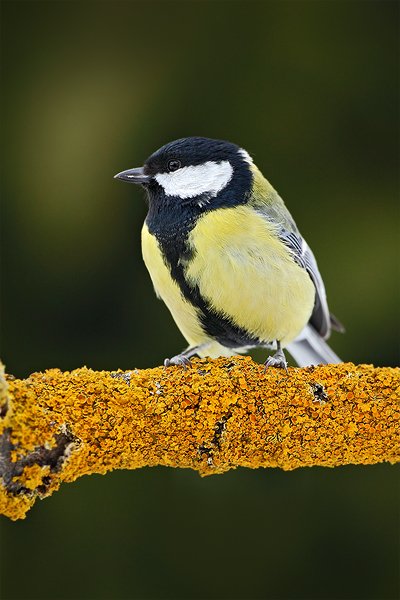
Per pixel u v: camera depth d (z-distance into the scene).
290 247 2.53
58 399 2.47
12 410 2.47
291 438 2.48
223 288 2.53
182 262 2.53
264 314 2.53
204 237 2.53
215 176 2.53
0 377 2.46
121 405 2.47
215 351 2.55
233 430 2.48
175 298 2.54
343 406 2.48
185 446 2.48
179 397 2.48
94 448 2.47
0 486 2.47
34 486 2.47
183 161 2.53
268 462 2.48
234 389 2.48
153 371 2.48
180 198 2.53
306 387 2.48
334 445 2.48
